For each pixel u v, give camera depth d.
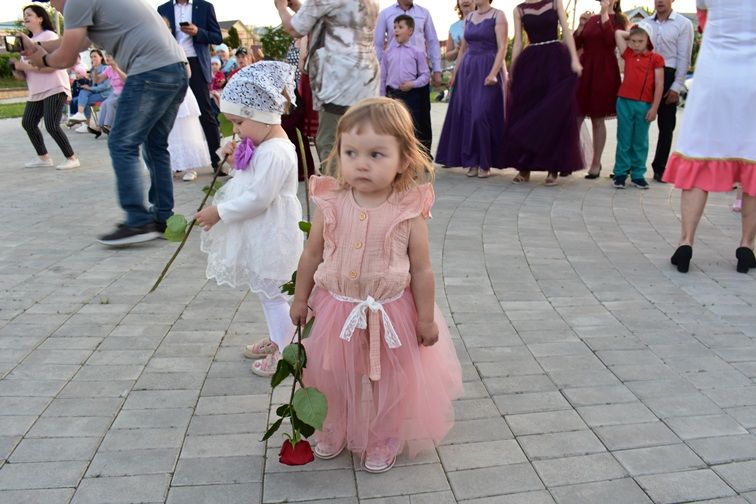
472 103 7.89
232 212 2.84
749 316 3.86
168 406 2.87
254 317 3.82
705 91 4.48
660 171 7.85
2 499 2.26
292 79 3.05
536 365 3.26
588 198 6.94
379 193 2.34
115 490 2.32
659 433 2.68
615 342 3.51
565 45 7.36
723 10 4.40
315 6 5.04
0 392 2.97
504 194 7.12
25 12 8.40
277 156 2.83
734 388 3.03
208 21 7.80
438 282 4.40
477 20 7.75
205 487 2.35
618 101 7.30
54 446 2.57
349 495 2.32
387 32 8.65
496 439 2.64
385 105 2.21
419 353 2.43
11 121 16.31
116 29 4.91
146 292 4.20
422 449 2.55
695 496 2.30
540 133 7.43
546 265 4.76
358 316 2.32
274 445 2.61
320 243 2.43
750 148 4.46
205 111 8.07
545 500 2.29
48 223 5.91
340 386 2.43
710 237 5.51
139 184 5.22
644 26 7.00
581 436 2.66
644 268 4.71
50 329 3.63
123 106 5.03
